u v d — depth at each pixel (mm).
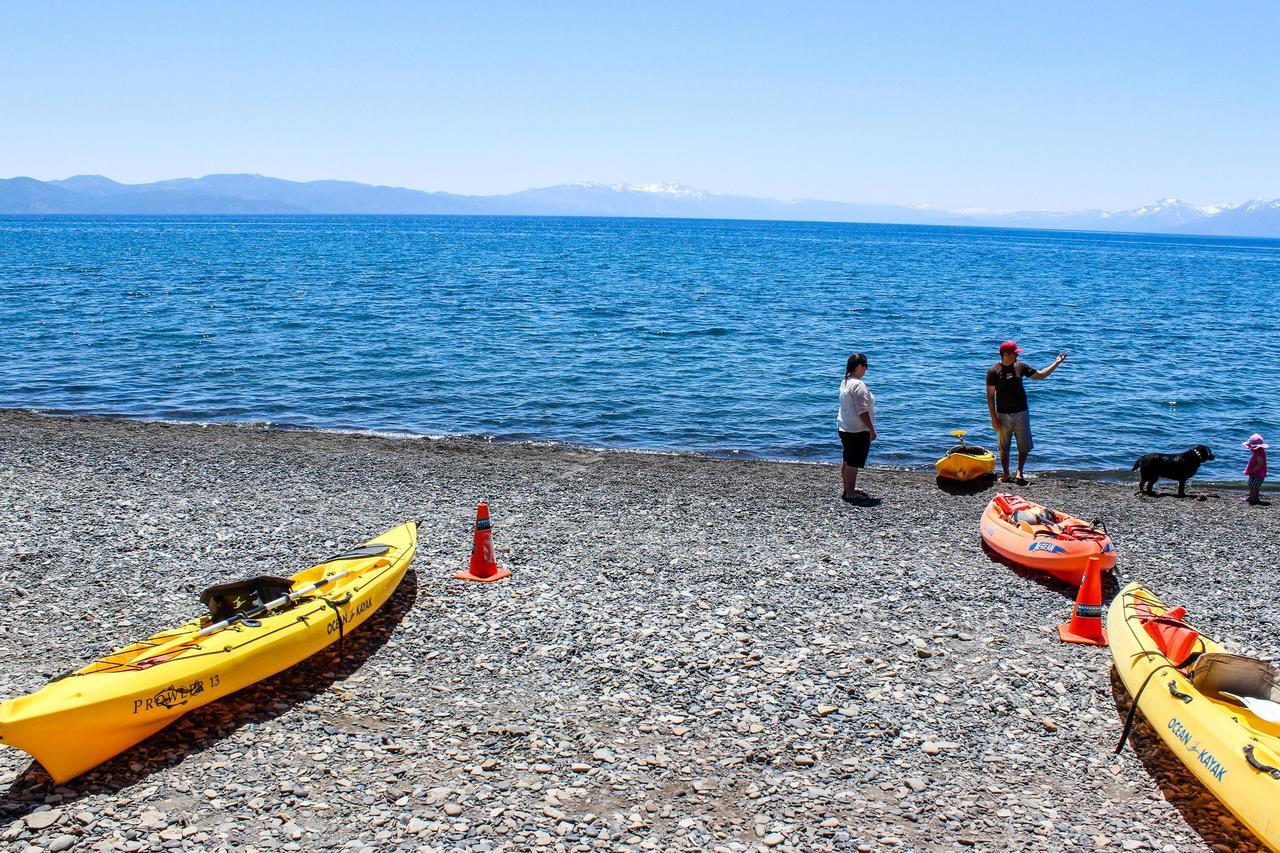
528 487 16984
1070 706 8953
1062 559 12070
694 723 8438
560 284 68312
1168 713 7949
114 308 46750
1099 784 7695
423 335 39750
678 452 22375
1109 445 24328
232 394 27688
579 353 36125
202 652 8445
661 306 53844
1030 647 10297
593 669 9453
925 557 13367
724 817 7066
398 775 7531
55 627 10125
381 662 9602
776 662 9695
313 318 44625
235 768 7617
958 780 7676
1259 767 6828
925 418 26641
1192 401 29828
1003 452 18344
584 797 7270
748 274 85562
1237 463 22984
